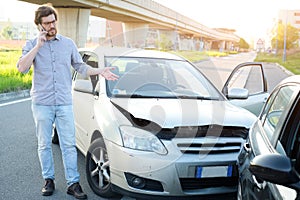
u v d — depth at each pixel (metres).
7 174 4.58
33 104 3.85
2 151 5.51
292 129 2.32
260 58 51.19
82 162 5.01
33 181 4.37
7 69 15.45
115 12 34.97
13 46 43.44
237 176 3.45
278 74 23.19
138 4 36.91
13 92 11.41
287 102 2.55
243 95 4.75
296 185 1.87
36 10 3.66
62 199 3.91
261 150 2.54
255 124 3.31
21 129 6.91
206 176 3.36
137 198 3.45
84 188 4.19
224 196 3.58
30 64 3.59
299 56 59.22
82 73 3.95
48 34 3.67
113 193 3.81
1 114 8.38
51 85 3.79
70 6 29.27
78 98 4.69
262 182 2.21
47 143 3.95
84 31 30.36
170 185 3.31
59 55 3.78
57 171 4.71
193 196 3.39
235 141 3.51
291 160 2.12
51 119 3.87
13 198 3.91
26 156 5.29
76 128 4.70
